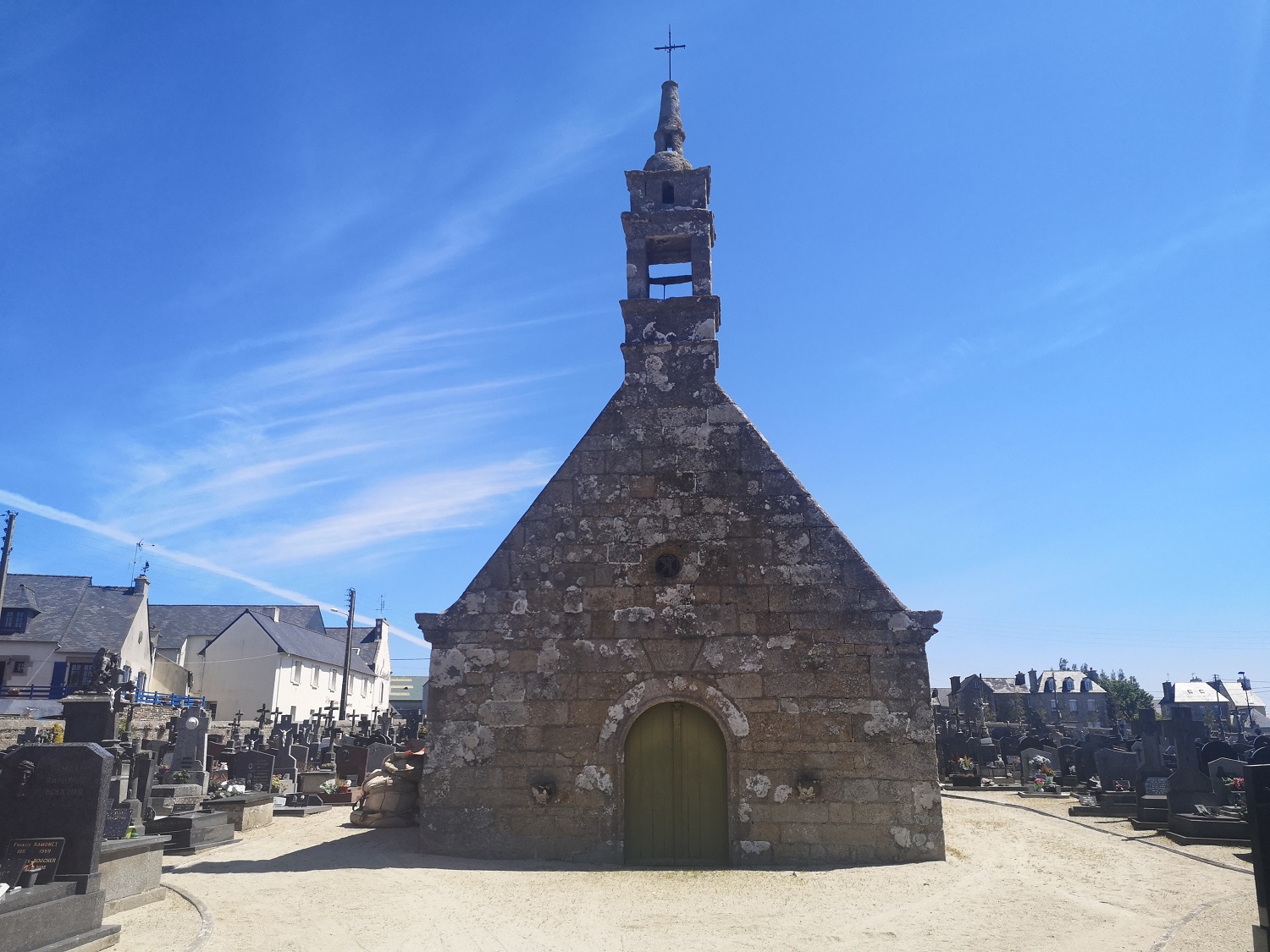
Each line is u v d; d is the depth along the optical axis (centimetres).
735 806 1239
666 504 1366
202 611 7281
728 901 1001
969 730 3684
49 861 811
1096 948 807
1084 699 8875
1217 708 9281
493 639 1333
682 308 1480
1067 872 1145
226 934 855
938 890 1045
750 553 1330
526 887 1073
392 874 1144
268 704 5959
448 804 1286
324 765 2650
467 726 1305
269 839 1473
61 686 4791
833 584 1302
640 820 1264
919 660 1264
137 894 976
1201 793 1444
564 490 1390
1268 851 696
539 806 1266
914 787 1228
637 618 1320
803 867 1200
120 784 1397
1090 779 2066
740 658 1289
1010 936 848
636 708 1287
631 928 888
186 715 2341
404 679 11394
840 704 1259
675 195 1564
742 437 1390
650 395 1430
